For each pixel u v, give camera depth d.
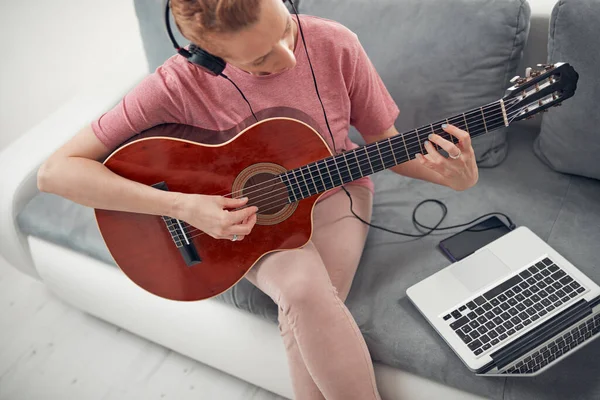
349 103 1.38
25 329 2.05
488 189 1.60
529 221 1.51
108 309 1.83
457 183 1.32
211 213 1.25
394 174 1.71
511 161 1.66
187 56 1.18
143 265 1.40
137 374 1.85
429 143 1.22
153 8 1.75
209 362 1.74
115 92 1.99
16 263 1.97
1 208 1.82
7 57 3.28
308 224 1.36
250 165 1.32
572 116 1.46
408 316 1.38
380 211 1.62
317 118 1.36
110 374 1.87
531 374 1.24
